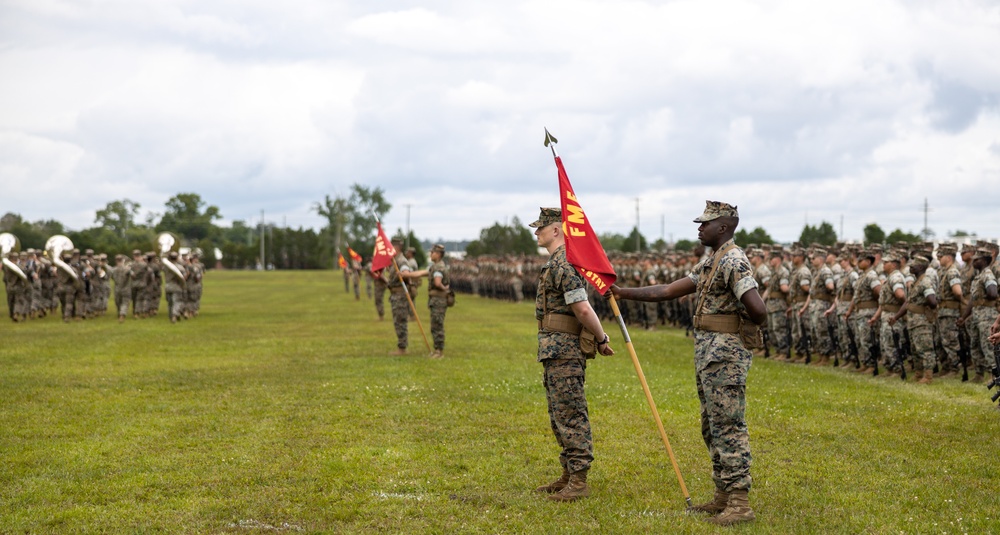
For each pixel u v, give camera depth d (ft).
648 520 22.22
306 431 33.78
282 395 42.39
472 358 57.72
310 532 21.65
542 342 24.68
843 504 23.63
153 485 26.14
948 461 28.40
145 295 102.78
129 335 77.30
